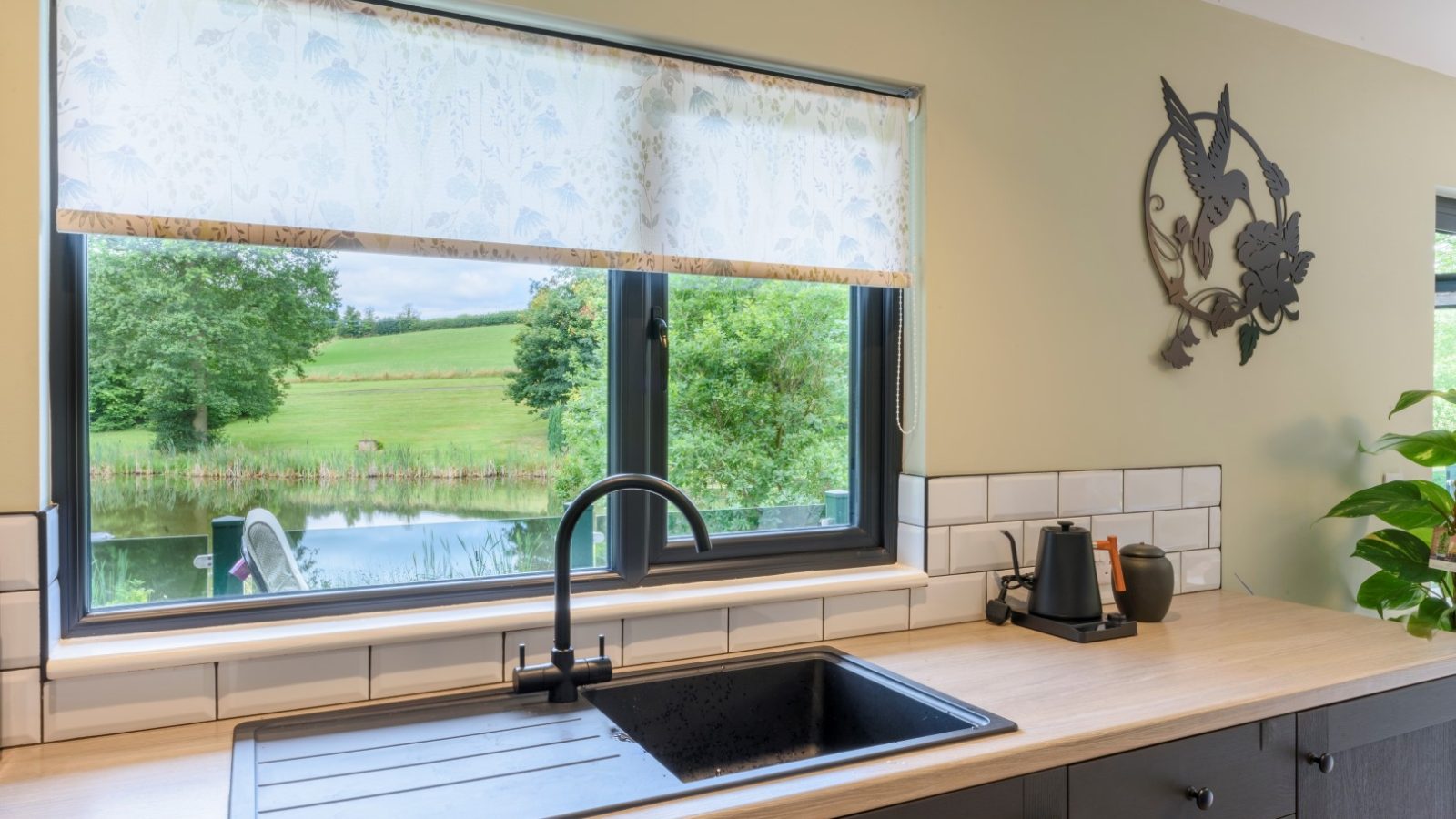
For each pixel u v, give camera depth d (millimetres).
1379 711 1655
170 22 1351
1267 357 2514
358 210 1466
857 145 1917
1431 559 2186
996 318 2055
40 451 1268
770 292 1947
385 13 1482
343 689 1424
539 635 1566
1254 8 2420
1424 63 2805
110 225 1299
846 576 1894
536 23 1607
